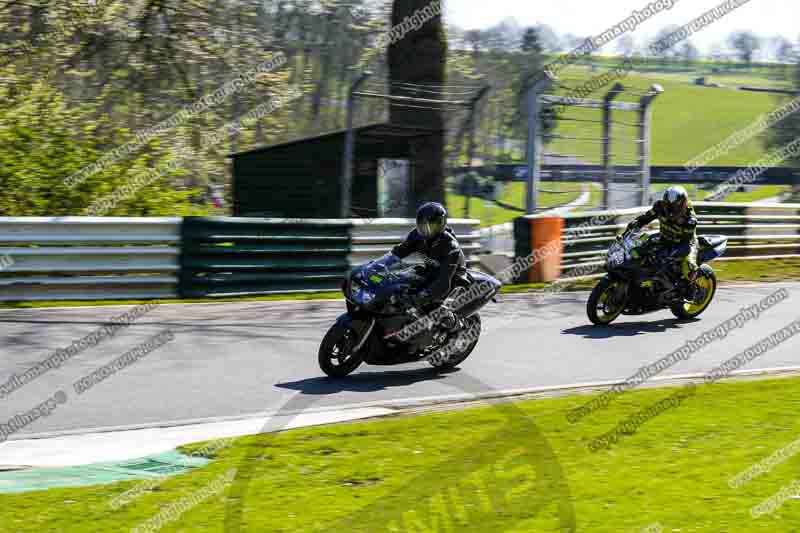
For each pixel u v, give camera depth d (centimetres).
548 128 4462
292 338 2577
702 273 3041
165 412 1795
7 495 1280
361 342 2123
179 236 3212
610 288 2911
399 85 4306
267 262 3366
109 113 5044
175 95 5156
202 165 5284
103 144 4384
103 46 4953
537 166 4375
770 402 1941
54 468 1417
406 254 2231
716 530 1170
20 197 4016
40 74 4706
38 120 4219
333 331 2086
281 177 4828
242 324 2756
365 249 3612
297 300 3272
